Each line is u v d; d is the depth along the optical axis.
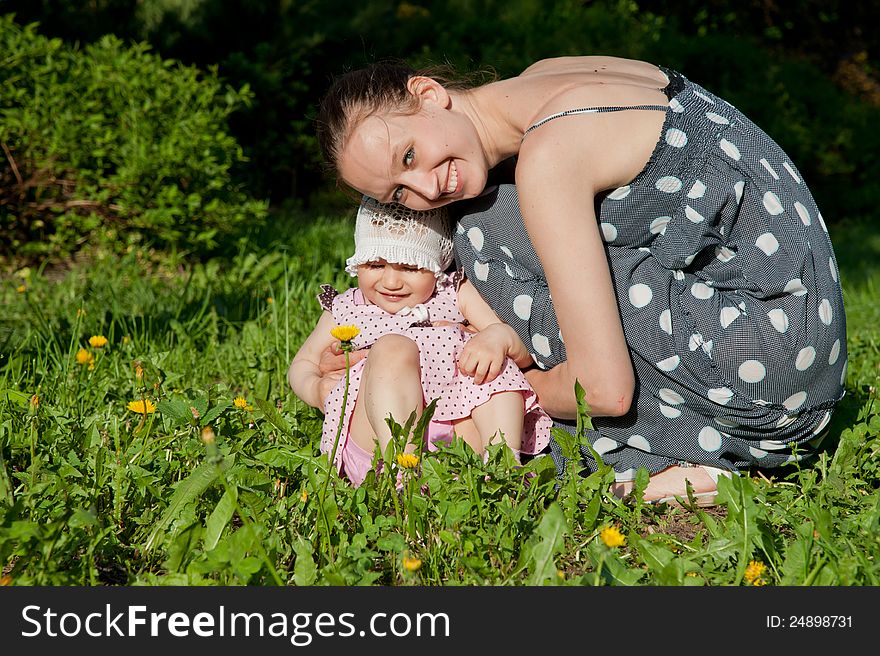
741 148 2.24
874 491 2.33
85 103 5.68
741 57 11.25
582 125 2.16
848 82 15.45
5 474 1.99
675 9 14.58
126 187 5.41
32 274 5.01
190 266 5.48
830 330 2.22
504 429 2.25
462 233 2.40
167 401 2.36
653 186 2.21
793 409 2.26
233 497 1.81
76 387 2.90
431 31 9.34
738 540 1.89
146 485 2.07
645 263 2.27
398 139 2.17
